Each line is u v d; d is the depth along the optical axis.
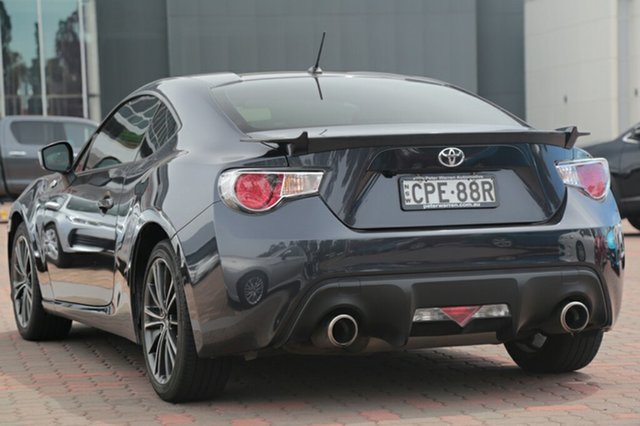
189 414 5.81
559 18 44.34
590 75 43.03
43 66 39.91
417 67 42.66
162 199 5.98
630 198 18.12
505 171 5.78
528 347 6.82
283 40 42.38
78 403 6.20
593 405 5.91
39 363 7.56
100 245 6.89
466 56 42.75
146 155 6.57
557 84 44.62
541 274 5.69
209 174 5.70
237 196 5.52
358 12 42.41
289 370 7.00
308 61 42.44
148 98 6.97
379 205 5.55
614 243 5.96
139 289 6.45
